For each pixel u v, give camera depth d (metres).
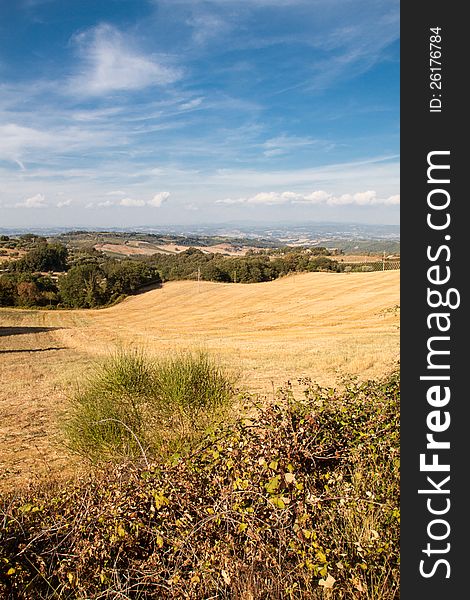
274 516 3.16
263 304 56.22
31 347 39.72
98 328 55.06
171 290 79.62
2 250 126.62
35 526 3.32
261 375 15.64
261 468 3.46
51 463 6.91
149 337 41.50
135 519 3.25
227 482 3.48
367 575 2.99
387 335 26.58
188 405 5.82
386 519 3.28
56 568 3.12
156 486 3.43
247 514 3.12
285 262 85.31
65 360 28.23
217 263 88.19
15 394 15.59
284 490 3.41
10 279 89.44
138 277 86.69
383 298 47.00
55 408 12.42
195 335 40.06
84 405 6.01
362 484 3.68
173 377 5.98
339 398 4.67
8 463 7.35
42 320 67.19
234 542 3.14
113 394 5.99
